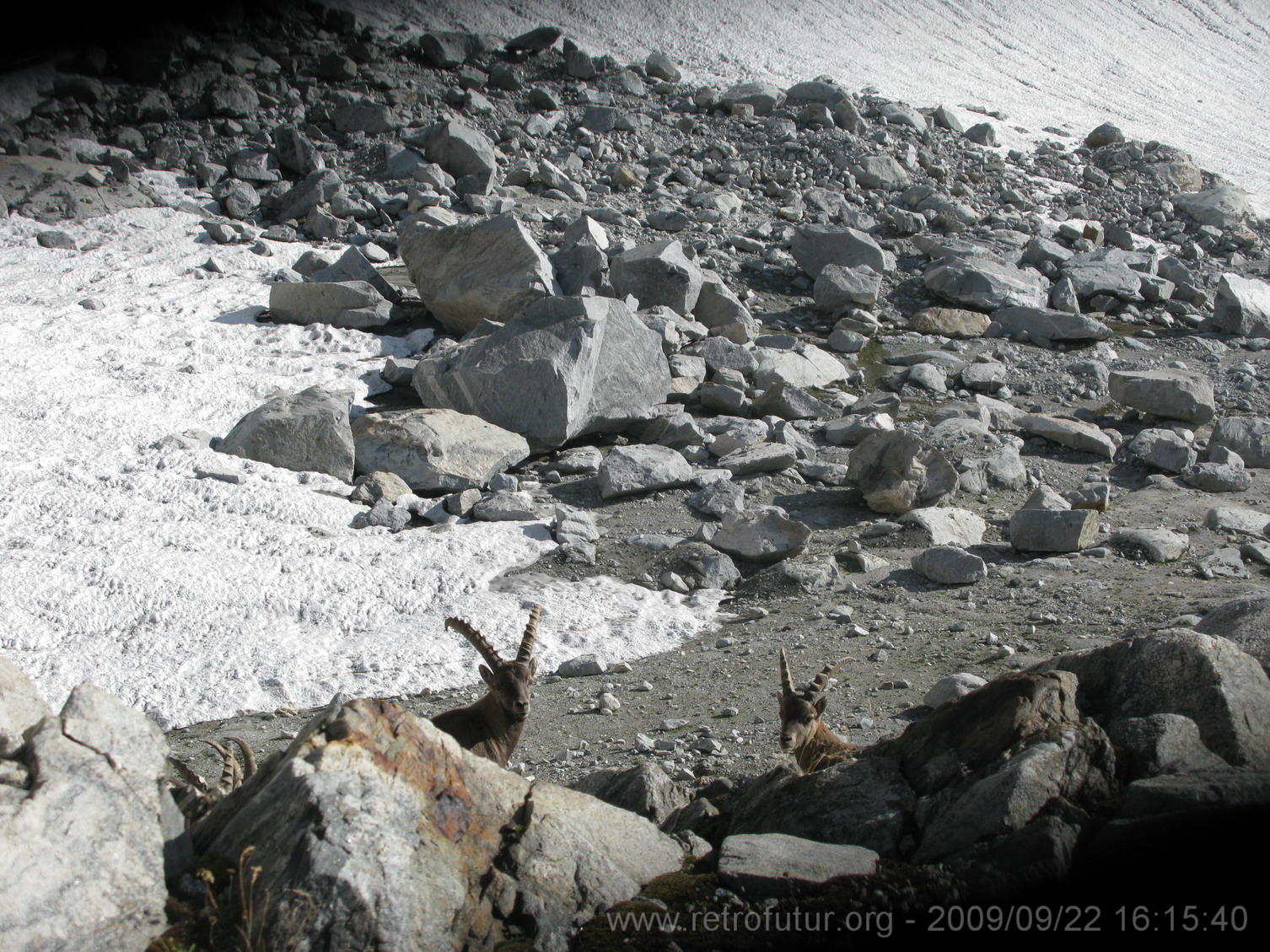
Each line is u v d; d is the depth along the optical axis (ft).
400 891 13.12
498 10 135.13
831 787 16.62
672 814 19.36
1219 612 21.04
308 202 80.12
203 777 26.73
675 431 54.44
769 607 38.09
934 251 82.58
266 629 35.91
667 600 39.17
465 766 14.89
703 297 69.97
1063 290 78.07
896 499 45.42
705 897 14.51
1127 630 31.91
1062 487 50.26
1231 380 67.46
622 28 139.64
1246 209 105.81
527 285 60.39
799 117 105.09
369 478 47.09
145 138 90.74
